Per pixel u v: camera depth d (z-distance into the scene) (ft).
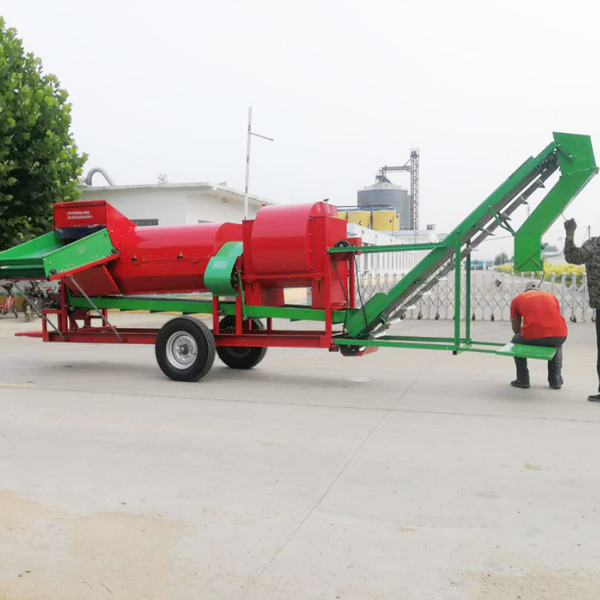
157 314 79.61
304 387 30.12
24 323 66.74
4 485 16.24
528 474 17.15
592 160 26.50
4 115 66.13
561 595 10.84
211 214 89.30
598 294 26.07
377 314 29.43
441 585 11.16
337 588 11.05
